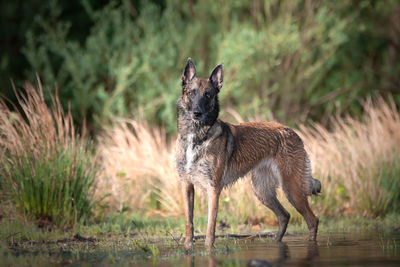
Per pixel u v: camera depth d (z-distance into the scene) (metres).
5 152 13.92
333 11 29.00
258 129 13.32
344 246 10.79
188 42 26.11
